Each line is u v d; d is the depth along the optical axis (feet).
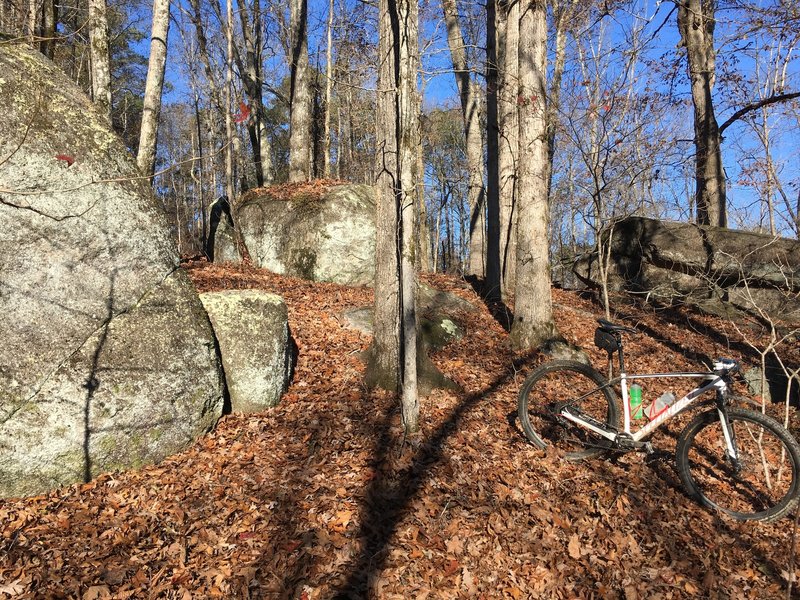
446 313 28.48
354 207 35.29
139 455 13.20
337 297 28.96
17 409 11.71
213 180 79.41
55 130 12.71
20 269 12.03
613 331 14.37
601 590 10.48
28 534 10.55
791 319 29.76
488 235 33.73
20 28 27.22
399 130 14.51
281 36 62.34
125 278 13.37
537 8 23.02
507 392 19.58
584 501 13.11
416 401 15.21
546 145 24.13
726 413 13.01
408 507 12.26
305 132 48.24
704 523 12.62
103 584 9.48
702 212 39.96
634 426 15.24
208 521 11.44
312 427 15.52
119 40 64.03
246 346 16.12
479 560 10.95
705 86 39.04
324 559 10.46
